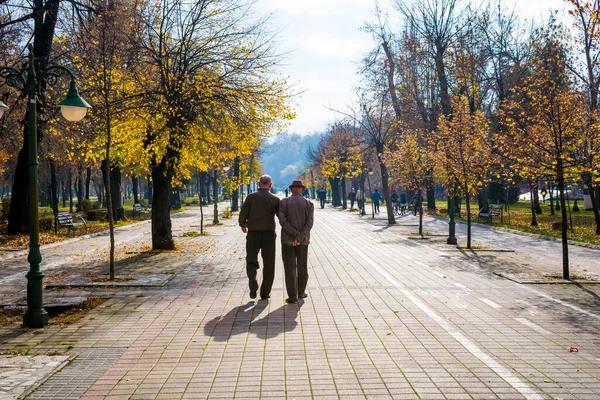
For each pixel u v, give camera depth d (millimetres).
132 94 16547
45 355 5996
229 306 8602
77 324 7527
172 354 6012
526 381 5086
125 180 81500
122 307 8656
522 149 12250
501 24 36469
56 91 20062
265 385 5000
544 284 10688
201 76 16406
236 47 17062
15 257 16344
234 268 13211
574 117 11648
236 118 16562
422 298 9172
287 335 6750
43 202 71000
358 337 6645
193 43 17109
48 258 15867
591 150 12195
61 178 57406
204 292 9906
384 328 7098
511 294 9586
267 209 9055
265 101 16656
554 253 16578
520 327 7184
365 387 4930
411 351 6055
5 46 19484
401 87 36875
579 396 4699
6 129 21797
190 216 43594
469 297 9281
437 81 38750
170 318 7809
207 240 21453
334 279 11250
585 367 5516
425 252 16578
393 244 19234
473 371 5375
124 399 4695
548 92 11828
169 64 17203
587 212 40812
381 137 32156
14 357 5918
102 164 34062
